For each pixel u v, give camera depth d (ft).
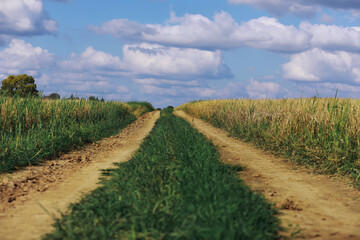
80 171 31.86
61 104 54.34
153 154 34.65
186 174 22.77
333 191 25.11
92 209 18.43
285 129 44.73
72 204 19.86
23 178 28.25
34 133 40.11
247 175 29.86
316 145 36.47
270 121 54.13
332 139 35.50
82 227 15.83
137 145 51.16
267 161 37.52
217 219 15.37
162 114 135.74
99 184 26.37
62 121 49.55
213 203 17.28
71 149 44.50
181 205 18.10
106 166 34.37
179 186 20.63
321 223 17.84
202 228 14.26
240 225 14.99
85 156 40.29
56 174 30.50
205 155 30.53
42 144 38.42
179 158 29.48
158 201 18.26
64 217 17.66
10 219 18.45
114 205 18.72
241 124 63.62
